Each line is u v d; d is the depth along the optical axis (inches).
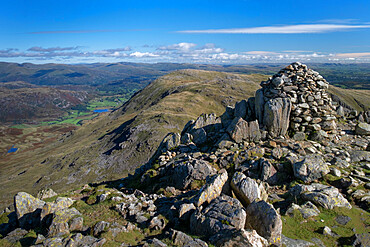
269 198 661.3
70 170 6048.2
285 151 844.0
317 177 692.7
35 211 687.7
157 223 563.8
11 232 634.8
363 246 438.6
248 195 583.2
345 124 1084.5
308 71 1021.2
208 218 503.2
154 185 920.3
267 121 987.3
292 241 472.1
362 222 524.1
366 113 1115.3
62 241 495.2
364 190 638.5
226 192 645.3
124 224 596.7
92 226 565.9
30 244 549.6
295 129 979.3
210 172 828.0
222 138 1018.1
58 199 730.2
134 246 486.9
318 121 980.6
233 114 1170.6
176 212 600.4
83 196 952.9
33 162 7819.9
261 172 778.8
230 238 430.9
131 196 791.1
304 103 980.6
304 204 589.6
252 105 1103.0
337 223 525.7
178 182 862.5
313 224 524.4
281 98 977.5
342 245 457.4
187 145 1119.0
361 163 784.9
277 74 1058.1
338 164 765.3
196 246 441.4
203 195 603.5
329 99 1010.7
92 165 5949.8
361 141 941.2
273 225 447.2
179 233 485.4
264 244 433.7
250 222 487.5
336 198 589.6
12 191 5423.2
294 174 725.3
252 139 978.1
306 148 864.9
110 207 699.4
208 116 1259.2
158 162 1065.5
